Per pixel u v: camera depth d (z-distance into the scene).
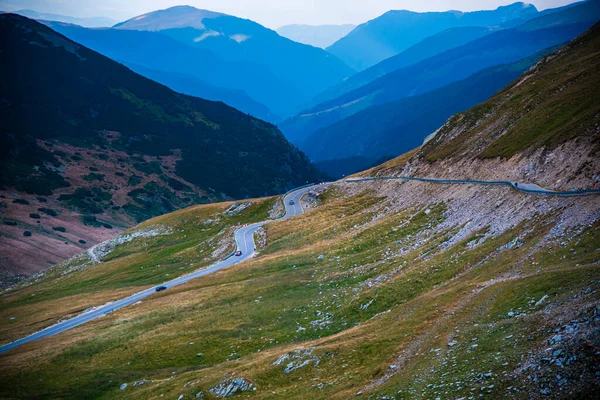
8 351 87.69
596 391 26.16
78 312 108.50
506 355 33.97
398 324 51.94
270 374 51.12
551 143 78.94
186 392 52.81
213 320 79.81
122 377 66.56
